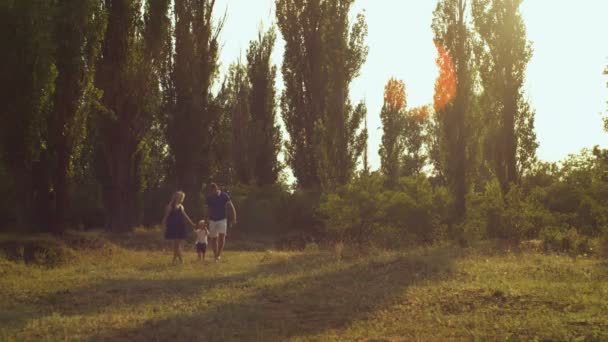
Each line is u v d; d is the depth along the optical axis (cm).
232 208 1642
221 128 3484
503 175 2697
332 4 3459
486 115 2719
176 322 781
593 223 1719
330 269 1226
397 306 838
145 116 2936
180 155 3228
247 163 4228
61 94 1808
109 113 2786
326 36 3434
